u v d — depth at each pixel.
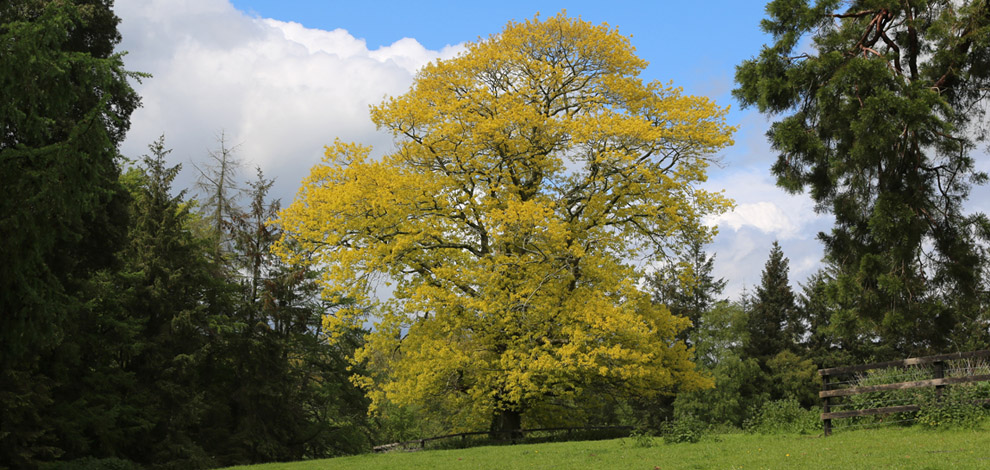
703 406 48.34
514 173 24.73
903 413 14.87
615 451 15.48
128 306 25.78
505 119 22.50
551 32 25.75
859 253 21.64
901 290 20.38
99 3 22.73
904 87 19.58
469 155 23.47
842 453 11.72
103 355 23.23
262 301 31.19
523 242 21.88
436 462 16.38
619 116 22.83
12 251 11.58
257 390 29.45
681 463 12.17
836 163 21.52
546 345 22.50
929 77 21.34
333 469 16.25
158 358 25.25
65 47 21.56
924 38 21.16
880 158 20.33
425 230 23.20
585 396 27.53
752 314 60.12
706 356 52.50
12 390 17.64
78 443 20.64
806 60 21.53
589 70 26.39
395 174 22.72
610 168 22.86
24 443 18.06
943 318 20.94
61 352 19.55
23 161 12.18
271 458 29.44
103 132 12.40
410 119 23.34
